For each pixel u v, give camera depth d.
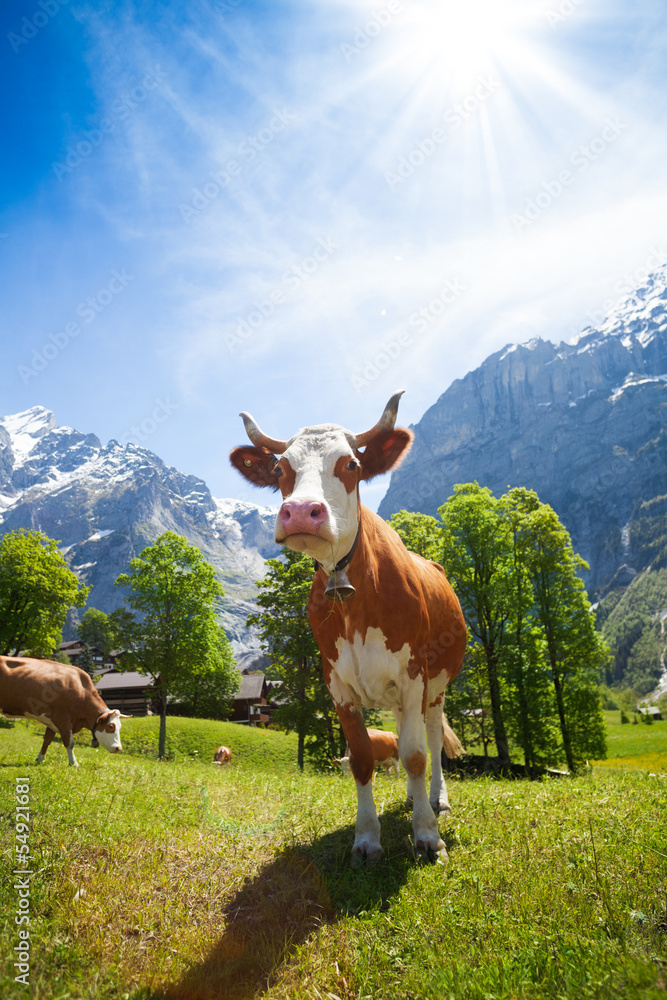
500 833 5.15
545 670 29.06
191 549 35.44
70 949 3.38
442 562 30.22
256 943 3.59
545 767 28.69
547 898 3.65
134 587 34.88
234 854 5.03
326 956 3.33
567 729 30.23
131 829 5.53
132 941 3.61
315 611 5.73
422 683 5.50
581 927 3.22
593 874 3.89
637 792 6.71
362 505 5.75
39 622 38.94
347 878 4.50
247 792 7.80
